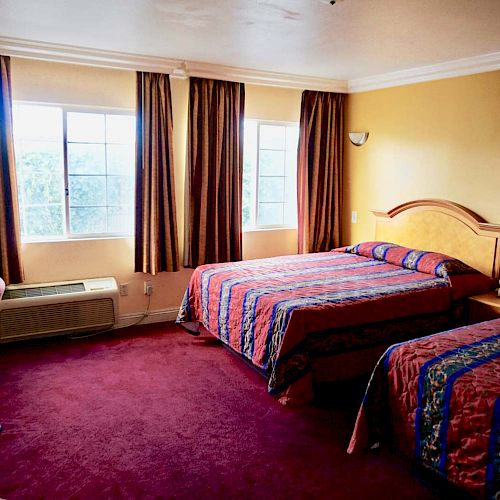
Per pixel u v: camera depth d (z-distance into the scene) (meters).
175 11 2.71
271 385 2.68
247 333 3.05
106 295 3.90
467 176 3.85
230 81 4.30
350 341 2.85
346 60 3.87
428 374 1.96
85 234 4.11
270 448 2.45
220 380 3.23
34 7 2.68
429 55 3.66
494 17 2.71
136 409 2.82
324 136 4.89
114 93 3.98
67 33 3.22
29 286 3.81
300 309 2.70
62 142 3.91
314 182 4.86
